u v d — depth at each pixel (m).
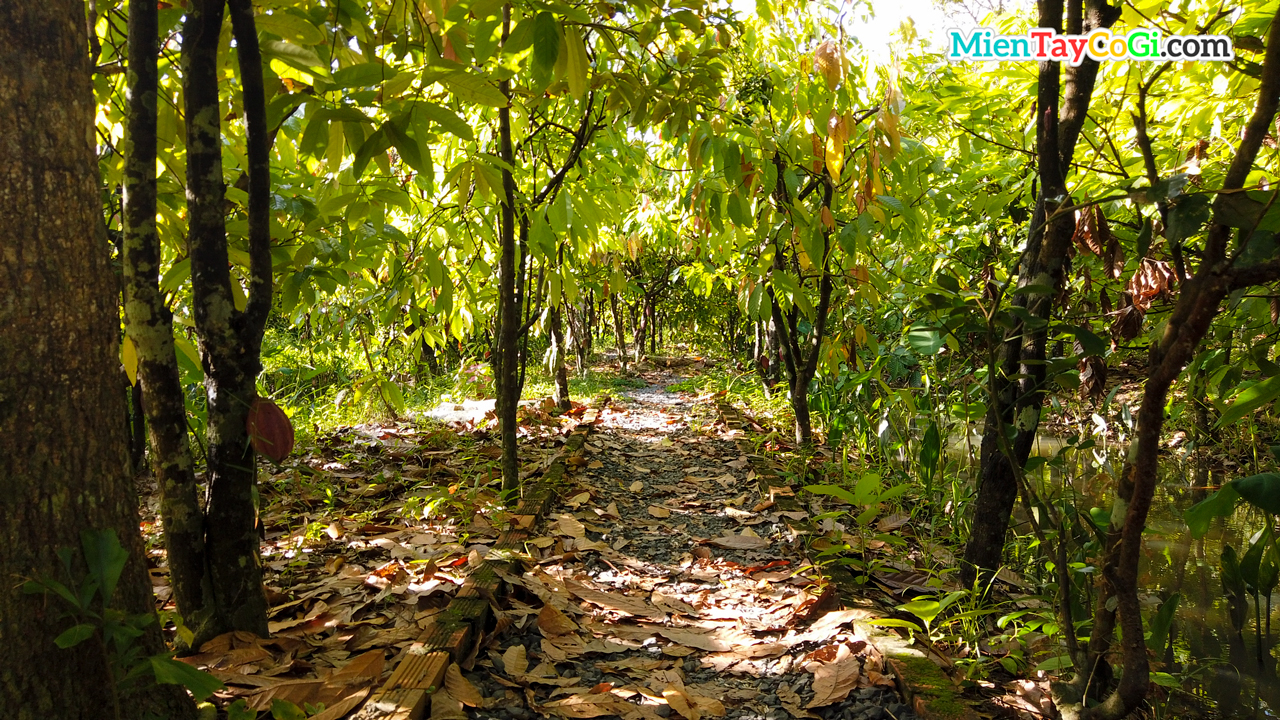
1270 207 1.16
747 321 7.96
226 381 1.81
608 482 4.06
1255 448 3.96
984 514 2.25
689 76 2.79
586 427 5.34
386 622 2.14
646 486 4.05
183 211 2.37
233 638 1.84
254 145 1.77
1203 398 4.00
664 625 2.35
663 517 3.49
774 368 6.55
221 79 2.24
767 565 2.79
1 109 1.12
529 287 3.64
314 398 6.04
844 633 2.18
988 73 3.35
